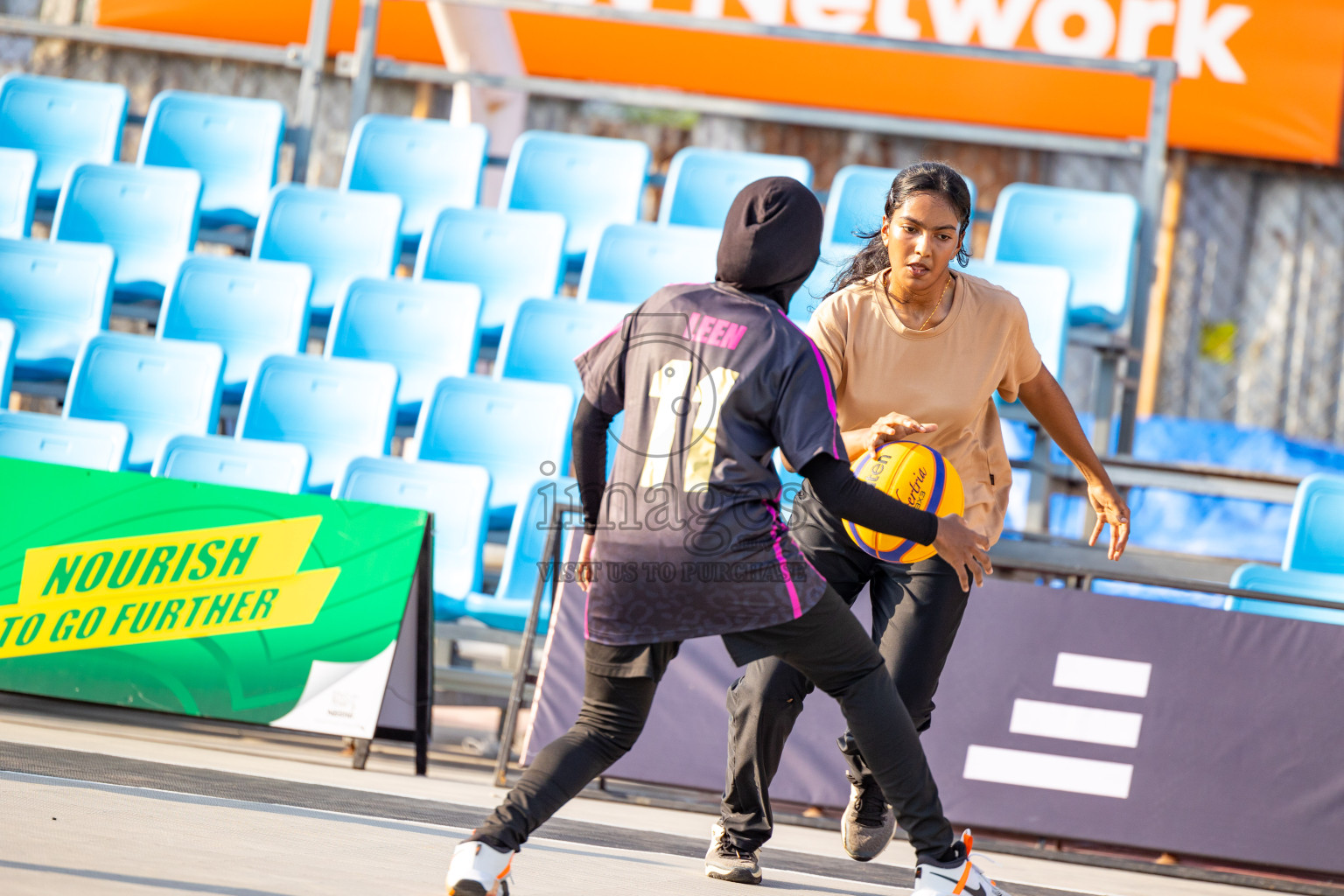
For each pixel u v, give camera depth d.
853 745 6.66
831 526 6.68
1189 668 9.11
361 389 14.02
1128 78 20.52
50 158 19.31
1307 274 22.16
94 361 14.42
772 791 9.32
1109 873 8.67
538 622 11.16
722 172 17.98
